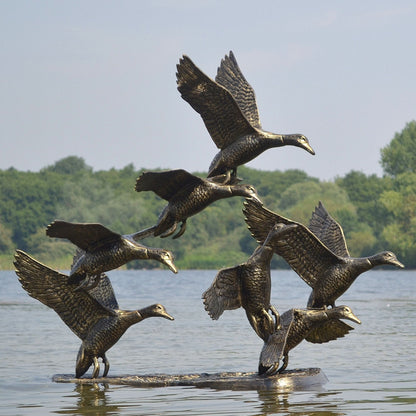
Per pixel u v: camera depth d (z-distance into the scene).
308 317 16.11
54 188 92.62
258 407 13.76
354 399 14.47
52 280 16.33
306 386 15.86
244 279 15.76
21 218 89.88
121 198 87.31
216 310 15.56
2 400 14.61
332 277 15.96
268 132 15.75
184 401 14.34
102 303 16.70
